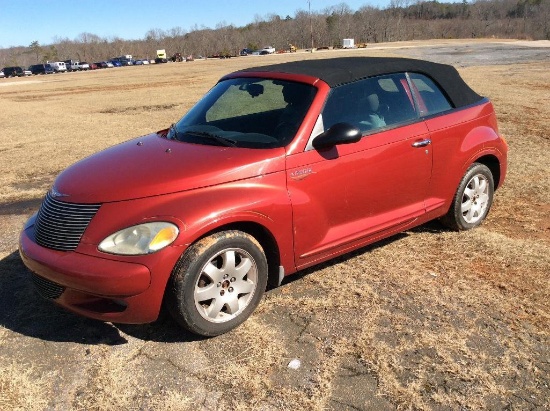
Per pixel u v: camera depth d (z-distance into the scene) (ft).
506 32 437.58
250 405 9.27
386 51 210.79
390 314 12.03
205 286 10.97
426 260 14.84
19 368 10.41
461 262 14.66
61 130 42.42
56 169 28.37
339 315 12.07
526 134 31.86
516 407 9.12
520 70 83.87
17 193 23.52
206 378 10.02
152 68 206.49
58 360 10.66
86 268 10.16
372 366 10.23
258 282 11.69
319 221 12.60
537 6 480.64
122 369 10.32
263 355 10.66
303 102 12.78
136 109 56.75
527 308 12.21
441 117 15.20
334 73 13.41
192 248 10.53
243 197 11.15
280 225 11.80
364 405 9.23
